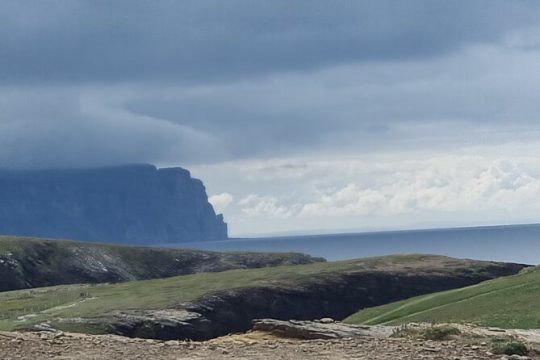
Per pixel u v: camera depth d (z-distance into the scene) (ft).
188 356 56.13
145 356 56.03
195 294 346.33
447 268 439.63
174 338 288.51
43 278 540.52
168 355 56.65
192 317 303.48
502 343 61.36
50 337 65.98
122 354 56.90
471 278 421.59
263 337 72.74
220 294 345.92
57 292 407.03
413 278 412.16
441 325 73.36
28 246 570.87
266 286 367.66
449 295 170.81
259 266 616.80
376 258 468.75
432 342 63.67
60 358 54.60
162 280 424.05
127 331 276.41
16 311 311.88
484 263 450.71
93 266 572.51
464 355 56.24
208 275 433.07
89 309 305.73
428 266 443.32
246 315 345.10
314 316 367.25
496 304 124.57
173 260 620.08
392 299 398.01
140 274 592.60
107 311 298.15
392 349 58.95
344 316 375.86
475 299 137.39
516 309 113.60
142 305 318.04
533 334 72.02
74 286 450.71
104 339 65.72
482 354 57.31
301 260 636.07
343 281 396.57
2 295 407.85
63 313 293.64
